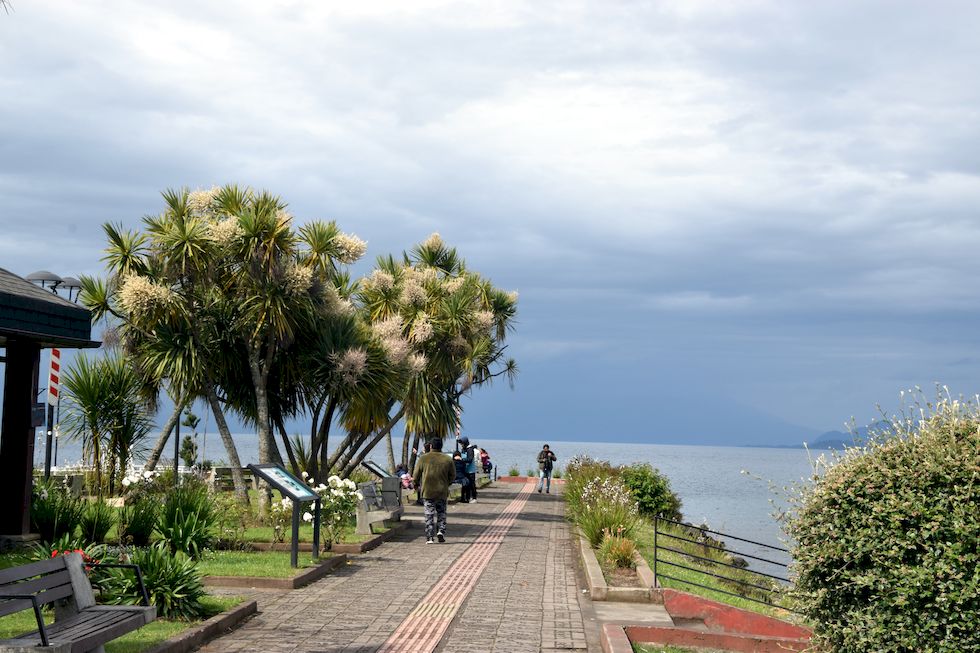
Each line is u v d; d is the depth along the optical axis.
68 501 13.47
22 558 11.41
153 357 18.81
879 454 6.58
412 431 27.81
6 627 7.83
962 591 5.97
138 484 15.98
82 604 7.01
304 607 9.77
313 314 19.81
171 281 19.25
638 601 10.68
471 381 27.77
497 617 9.59
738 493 59.69
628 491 21.23
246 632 8.47
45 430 18.22
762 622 10.44
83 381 19.50
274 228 18.67
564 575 12.67
